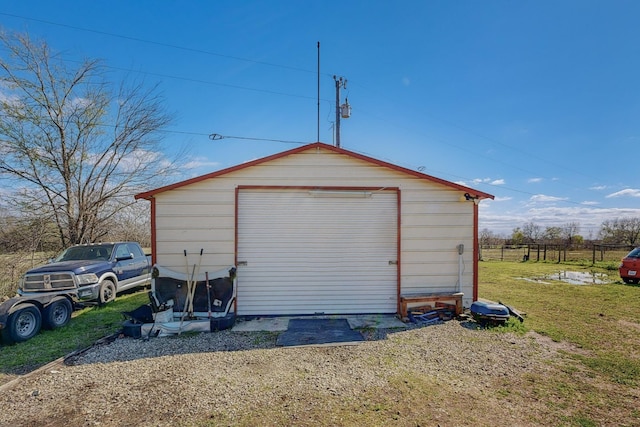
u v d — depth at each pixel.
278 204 6.93
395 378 3.93
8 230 12.45
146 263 10.59
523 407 3.28
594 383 3.83
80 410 3.27
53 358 4.82
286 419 3.05
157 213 6.70
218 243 6.78
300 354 4.74
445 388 3.68
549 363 4.40
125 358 4.68
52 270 7.60
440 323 6.29
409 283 7.02
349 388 3.67
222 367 4.29
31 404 3.41
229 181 6.86
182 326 5.76
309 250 6.94
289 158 6.98
